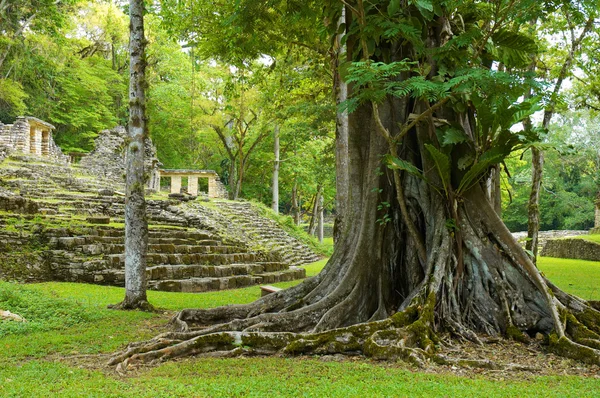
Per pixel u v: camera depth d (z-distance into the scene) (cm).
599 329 698
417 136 828
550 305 711
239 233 2481
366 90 666
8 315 834
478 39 793
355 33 841
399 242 807
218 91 3647
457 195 778
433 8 760
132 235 1022
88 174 2873
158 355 628
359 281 773
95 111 4181
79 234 1451
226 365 598
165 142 4391
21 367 582
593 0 772
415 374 554
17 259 1305
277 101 2353
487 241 771
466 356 641
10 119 3756
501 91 662
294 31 1359
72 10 3962
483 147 761
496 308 738
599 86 1595
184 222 2080
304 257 2772
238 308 842
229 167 4419
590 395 486
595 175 3800
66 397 458
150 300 1170
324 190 4084
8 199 1545
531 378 564
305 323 738
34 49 3459
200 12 1411
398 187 777
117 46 4562
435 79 751
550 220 5016
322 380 529
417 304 705
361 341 652
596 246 2772
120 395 466
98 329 808
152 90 3900
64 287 1222
